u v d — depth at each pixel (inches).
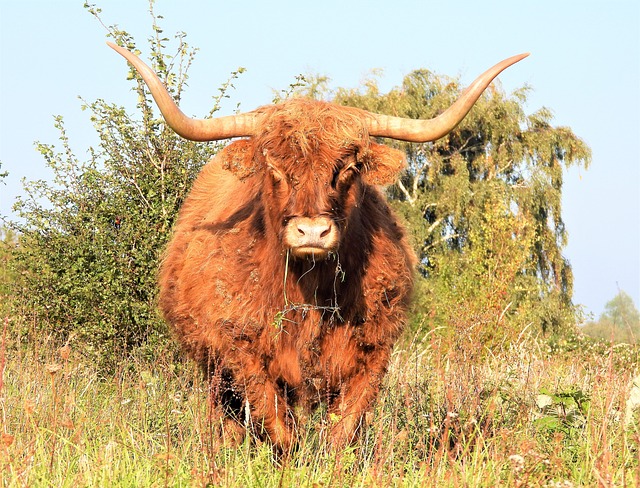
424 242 4940.9
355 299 890.1
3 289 1544.0
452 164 5344.5
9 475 688.4
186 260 1010.7
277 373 904.3
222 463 770.8
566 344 1704.0
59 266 1405.0
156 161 1437.0
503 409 930.1
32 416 800.9
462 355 1005.8
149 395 1011.3
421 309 2132.1
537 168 5561.0
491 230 2837.1
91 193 1445.6
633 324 1130.7
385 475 714.2
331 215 812.0
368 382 901.8
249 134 905.5
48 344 1239.5
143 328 1364.4
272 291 882.1
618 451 780.6
